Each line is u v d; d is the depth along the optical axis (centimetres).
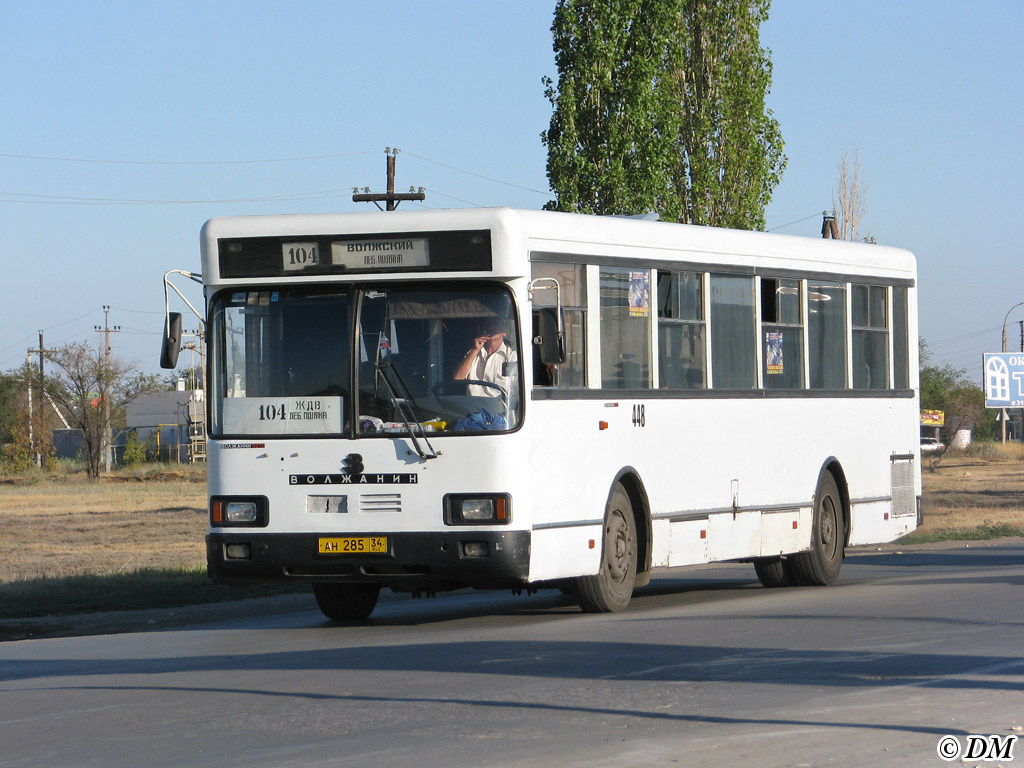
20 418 11456
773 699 1081
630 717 1020
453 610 2058
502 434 1595
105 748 966
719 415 1959
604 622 1627
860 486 2280
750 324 2031
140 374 11406
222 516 1659
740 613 1702
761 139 4662
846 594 1956
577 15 4069
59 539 4231
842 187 6956
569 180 4059
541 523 1628
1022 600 1770
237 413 1661
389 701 1105
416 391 1616
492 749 923
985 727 975
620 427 1772
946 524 4169
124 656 1513
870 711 1030
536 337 1639
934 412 11369
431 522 1598
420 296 1630
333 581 1648
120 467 12069
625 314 1797
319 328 1645
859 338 2288
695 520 1908
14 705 1158
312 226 1644
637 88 4044
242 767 891
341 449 1620
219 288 1683
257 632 1739
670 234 1883
